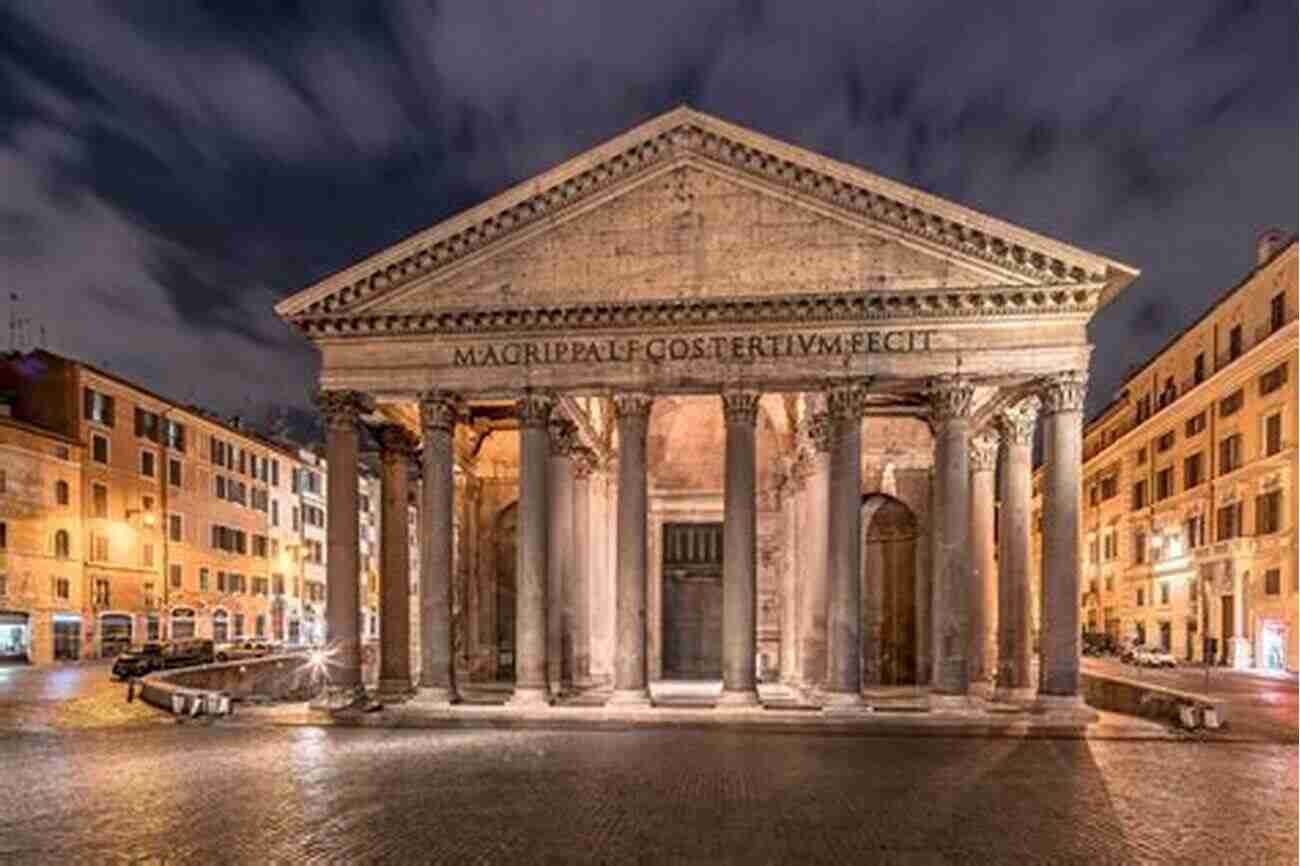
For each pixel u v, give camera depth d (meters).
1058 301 28.33
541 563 30.41
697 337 29.80
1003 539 33.38
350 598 31.14
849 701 28.86
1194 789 19.53
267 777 20.31
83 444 59.66
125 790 18.98
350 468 31.23
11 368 59.28
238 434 76.81
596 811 17.20
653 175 30.00
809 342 29.33
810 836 15.61
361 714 29.69
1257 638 55.38
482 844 15.04
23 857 14.37
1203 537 63.19
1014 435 33.41
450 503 31.02
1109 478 85.00
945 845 15.18
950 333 28.84
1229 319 60.12
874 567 42.44
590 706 30.25
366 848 14.82
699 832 15.80
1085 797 18.70
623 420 30.12
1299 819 17.00
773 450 44.44
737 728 27.41
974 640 35.53
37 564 55.78
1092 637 80.38
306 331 31.27
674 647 43.94
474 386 30.62
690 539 44.38
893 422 41.78
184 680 34.97
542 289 30.27
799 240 29.44
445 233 30.39
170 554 67.75
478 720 28.86
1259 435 55.62
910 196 28.78
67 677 45.72
